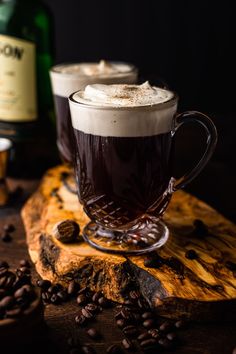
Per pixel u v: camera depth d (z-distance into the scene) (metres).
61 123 0.51
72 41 0.71
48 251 0.42
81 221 0.45
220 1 0.67
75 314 0.38
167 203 0.41
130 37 0.70
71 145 0.51
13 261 0.43
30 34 0.57
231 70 0.70
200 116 0.39
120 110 0.36
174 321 0.37
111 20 0.70
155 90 0.40
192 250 0.40
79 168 0.40
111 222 0.41
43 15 0.58
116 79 0.48
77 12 0.70
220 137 0.63
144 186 0.39
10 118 0.59
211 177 0.56
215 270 0.38
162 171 0.39
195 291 0.36
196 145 0.61
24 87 0.58
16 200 0.54
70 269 0.40
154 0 0.68
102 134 0.37
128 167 0.38
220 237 0.43
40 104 0.60
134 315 0.37
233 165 0.58
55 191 0.51
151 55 0.71
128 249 0.40
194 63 0.70
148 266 0.38
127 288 0.39
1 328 0.32
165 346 0.34
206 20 0.68
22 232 0.48
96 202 0.40
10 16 0.56
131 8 0.69
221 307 0.36
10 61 0.57
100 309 0.38
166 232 0.43
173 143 0.40
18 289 0.35
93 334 0.35
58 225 0.41
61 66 0.53
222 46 0.69
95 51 0.71
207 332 0.36
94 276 0.39
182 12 0.68
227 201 0.52
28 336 0.33
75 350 0.34
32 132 0.59
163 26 0.69
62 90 0.49
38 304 0.34
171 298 0.36
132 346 0.34
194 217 0.46
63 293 0.39
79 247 0.41
